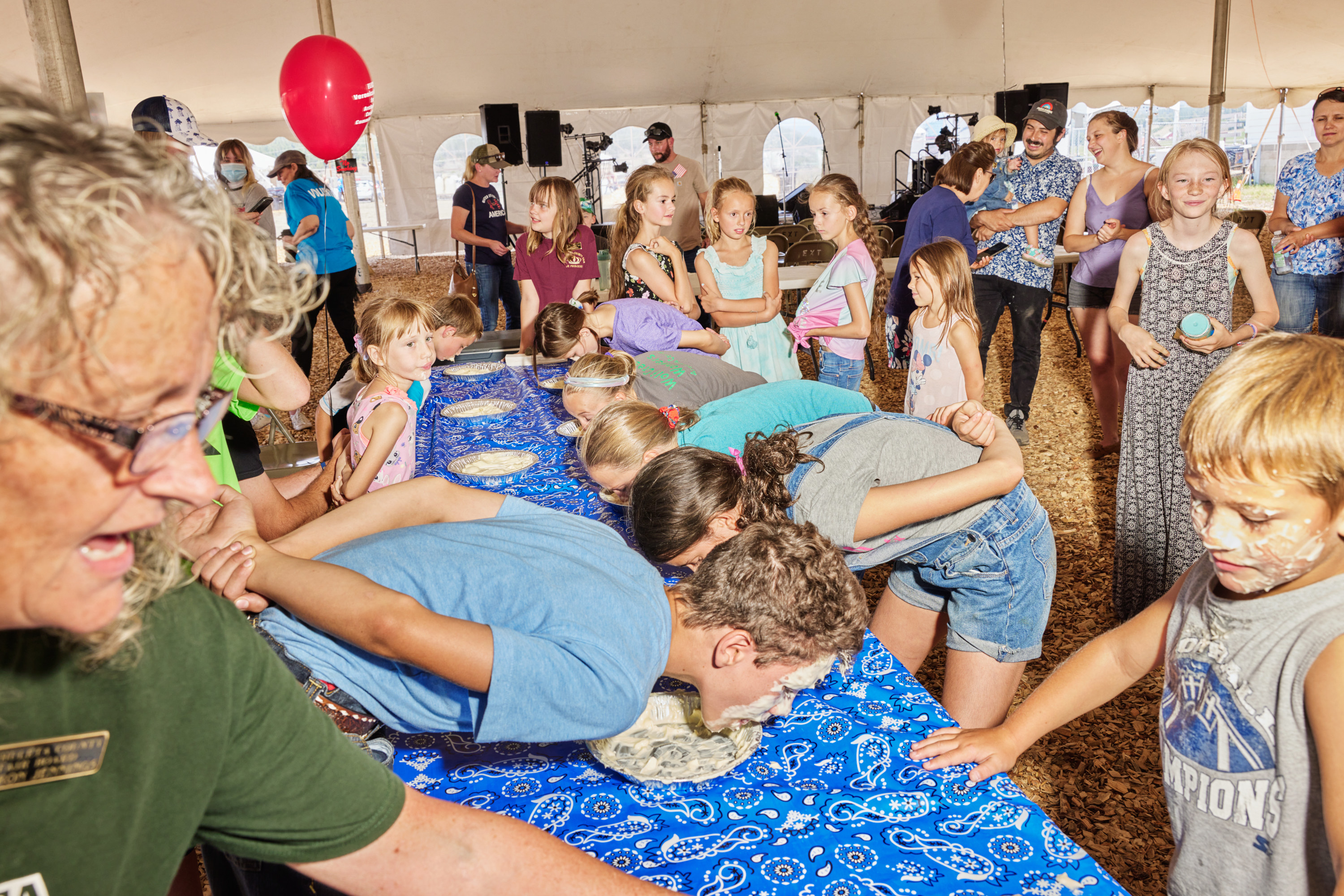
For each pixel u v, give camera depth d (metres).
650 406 1.89
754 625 1.02
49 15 4.79
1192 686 1.10
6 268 0.40
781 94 14.82
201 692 0.60
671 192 3.94
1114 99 14.95
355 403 2.44
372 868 0.71
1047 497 4.20
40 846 0.55
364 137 17.02
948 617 2.22
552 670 0.98
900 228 9.74
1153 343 2.70
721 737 1.20
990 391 6.10
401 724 1.18
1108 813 2.13
